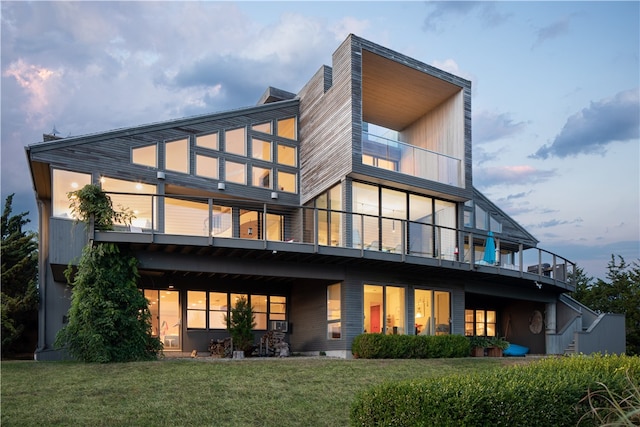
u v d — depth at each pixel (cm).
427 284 1872
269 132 2062
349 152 1748
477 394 514
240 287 1917
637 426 441
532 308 2352
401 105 2186
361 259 1616
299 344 1895
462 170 2034
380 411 553
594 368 661
